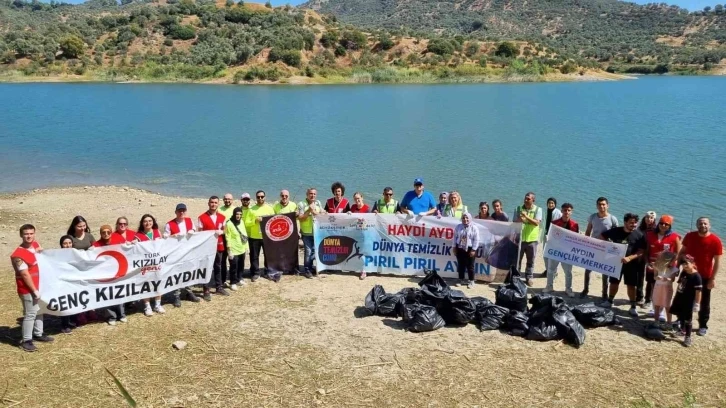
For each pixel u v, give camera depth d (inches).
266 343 393.4
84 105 2699.3
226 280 537.6
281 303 470.3
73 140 1641.2
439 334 408.8
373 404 319.6
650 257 444.5
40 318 390.6
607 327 425.7
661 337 402.3
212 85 4151.1
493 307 422.0
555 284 538.9
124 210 846.5
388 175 1150.3
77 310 405.1
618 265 458.3
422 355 376.5
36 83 4244.6
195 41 5187.0
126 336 403.5
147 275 435.8
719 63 7165.4
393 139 1641.2
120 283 423.2
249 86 4050.2
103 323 426.9
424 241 542.3
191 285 465.1
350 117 2215.8
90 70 4645.7
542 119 2166.6
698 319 416.8
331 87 3991.1
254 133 1771.7
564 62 5531.5
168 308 459.8
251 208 534.0
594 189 1017.5
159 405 315.9
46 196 949.2
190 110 2474.2
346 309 456.8
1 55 4734.3
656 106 2726.4
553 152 1416.1
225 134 1752.0
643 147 1489.9
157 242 439.2
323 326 422.3
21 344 383.9
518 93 3565.5
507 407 317.4
